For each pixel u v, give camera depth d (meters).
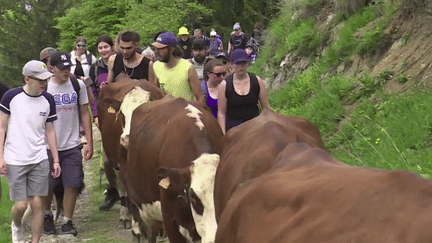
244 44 20.81
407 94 8.46
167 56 7.43
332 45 11.75
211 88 7.84
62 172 7.88
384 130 7.32
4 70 50.25
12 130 6.93
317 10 14.02
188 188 4.87
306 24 13.70
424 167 6.47
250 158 3.84
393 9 10.36
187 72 7.46
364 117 8.76
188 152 5.18
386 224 2.31
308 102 10.76
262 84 6.61
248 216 3.07
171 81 7.45
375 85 9.39
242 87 6.55
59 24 34.62
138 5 29.88
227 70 9.06
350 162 7.64
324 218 2.55
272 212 2.92
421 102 7.92
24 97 6.94
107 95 7.80
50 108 7.08
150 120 5.88
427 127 7.36
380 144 7.59
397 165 6.71
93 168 12.10
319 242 2.47
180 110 5.67
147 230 6.57
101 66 9.66
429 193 2.32
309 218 2.63
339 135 8.80
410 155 6.95
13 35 49.84
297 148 3.50
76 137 7.97
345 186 2.63
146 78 8.13
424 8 9.69
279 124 4.13
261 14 30.55
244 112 6.60
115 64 8.23
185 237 5.20
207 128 5.33
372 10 11.26
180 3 29.33
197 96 7.48
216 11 31.58
